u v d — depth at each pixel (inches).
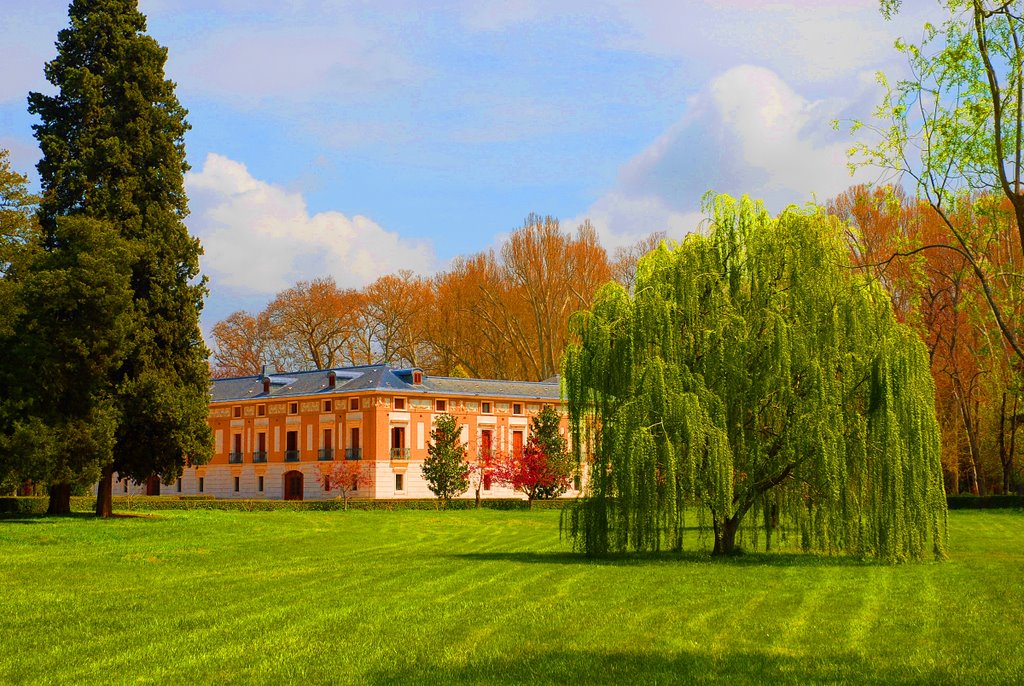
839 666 509.4
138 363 1950.1
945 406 2420.0
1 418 1684.3
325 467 3193.9
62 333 1707.7
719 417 1021.2
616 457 1018.1
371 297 4067.4
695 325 1064.2
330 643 574.2
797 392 1042.1
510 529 1717.5
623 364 1055.6
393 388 3080.7
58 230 1785.2
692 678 482.9
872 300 1047.0
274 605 726.5
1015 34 549.6
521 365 3705.7
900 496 1000.9
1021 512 2027.6
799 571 933.2
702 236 1096.2
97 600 757.9
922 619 652.7
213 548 1267.2
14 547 1239.5
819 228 1068.5
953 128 601.9
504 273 3523.6
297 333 4195.4
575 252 3412.9
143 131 2009.1
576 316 1098.1
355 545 1346.0
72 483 1788.9
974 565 985.5
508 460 2677.2
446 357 3769.7
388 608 707.4
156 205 1995.6
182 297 2017.7
